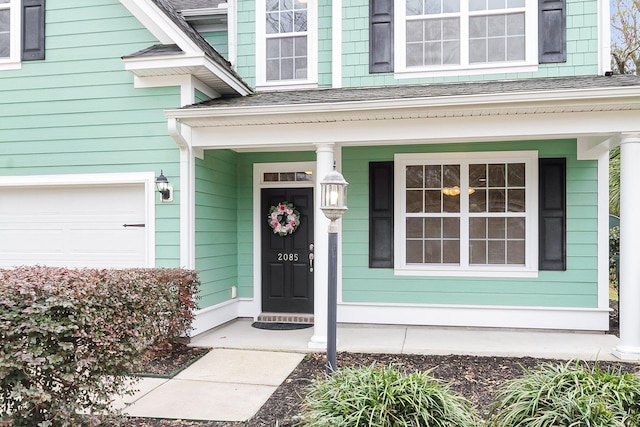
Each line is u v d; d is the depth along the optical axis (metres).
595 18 6.59
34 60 6.60
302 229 7.61
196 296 5.91
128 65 5.98
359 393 2.85
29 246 6.71
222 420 3.75
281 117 5.67
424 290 7.07
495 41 6.83
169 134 5.95
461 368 5.08
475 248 7.02
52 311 3.05
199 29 8.05
